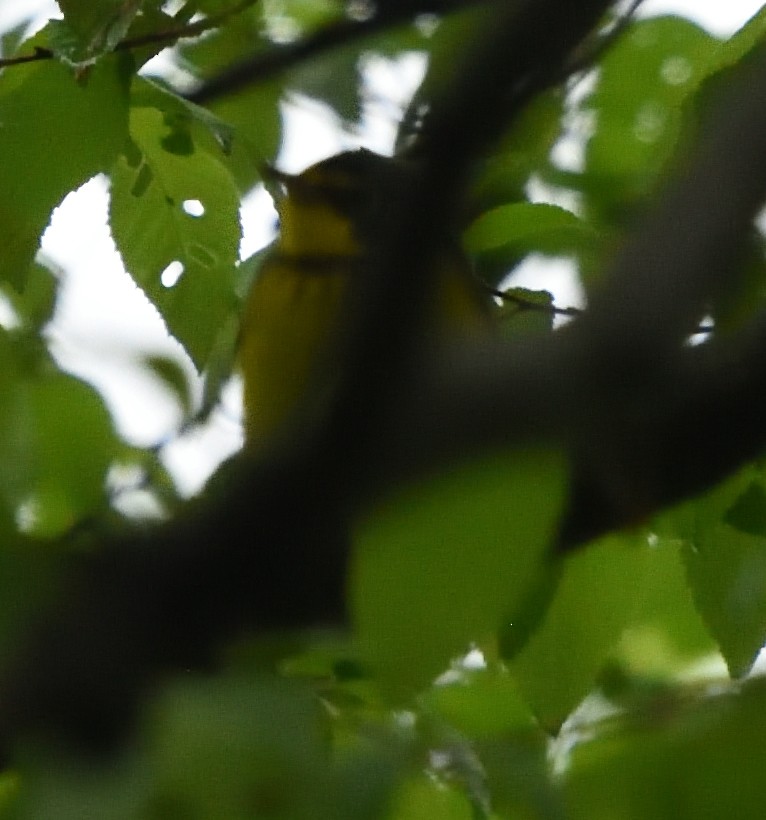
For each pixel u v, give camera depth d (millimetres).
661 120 7754
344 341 2934
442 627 3109
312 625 3363
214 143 5777
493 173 5961
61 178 4629
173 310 5504
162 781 2695
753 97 2605
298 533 3115
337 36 7332
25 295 7383
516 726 5172
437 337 2990
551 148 6984
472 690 5289
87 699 3014
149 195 5438
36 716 3023
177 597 3227
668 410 3350
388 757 2797
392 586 3105
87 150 4609
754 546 4812
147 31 4906
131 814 2680
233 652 3277
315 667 4414
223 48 8328
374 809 2691
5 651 3098
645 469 3473
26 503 4977
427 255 2777
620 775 3197
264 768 2701
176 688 2869
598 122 7859
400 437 2949
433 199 2660
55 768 2824
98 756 2891
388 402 2918
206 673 3055
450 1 5500
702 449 3430
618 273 2771
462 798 3635
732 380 3316
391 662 3119
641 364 2811
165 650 3189
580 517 3742
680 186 2691
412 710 4234
